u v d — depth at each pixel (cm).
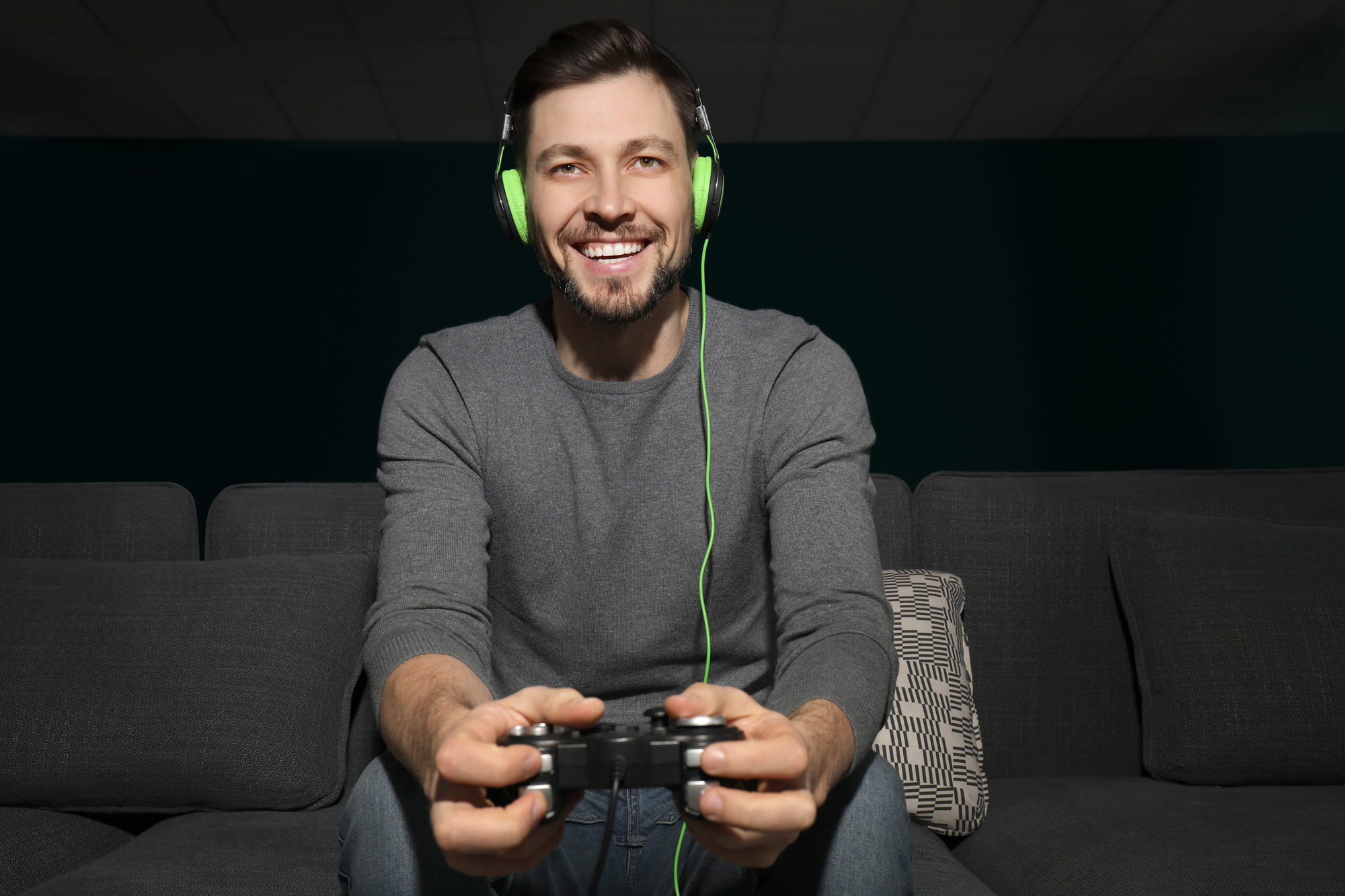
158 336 535
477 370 114
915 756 132
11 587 143
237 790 132
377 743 145
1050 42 446
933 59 461
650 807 92
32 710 133
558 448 111
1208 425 550
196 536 168
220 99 495
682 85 108
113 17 416
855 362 549
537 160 106
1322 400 551
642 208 105
